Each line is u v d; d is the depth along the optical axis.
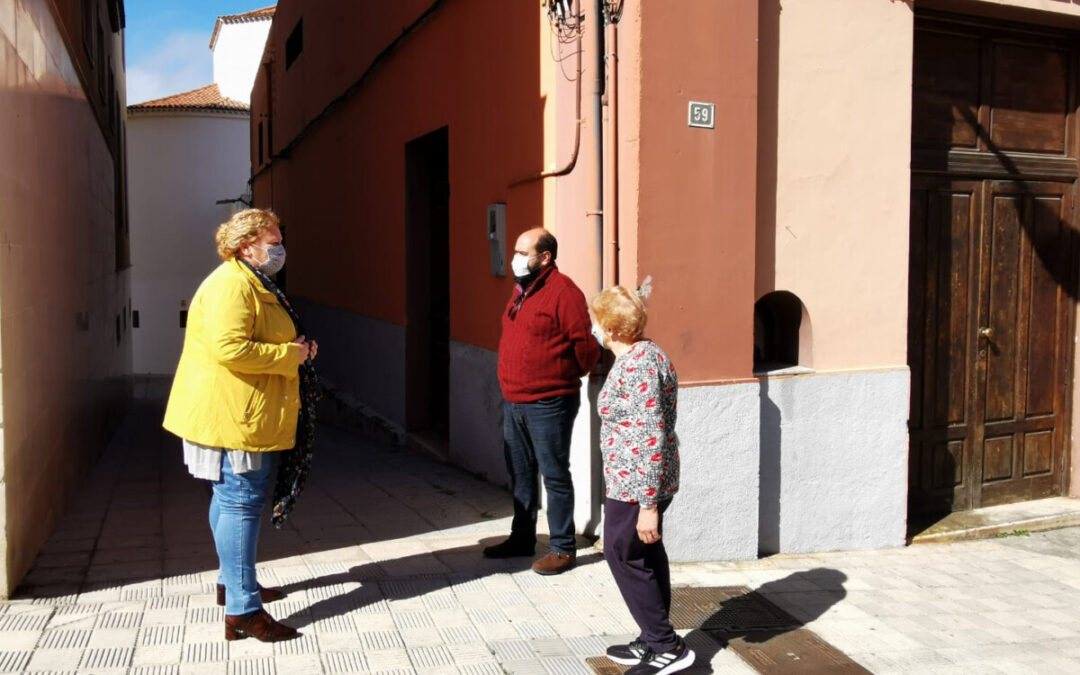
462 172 7.64
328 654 3.97
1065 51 7.23
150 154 29.62
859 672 4.13
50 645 3.91
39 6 5.92
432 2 8.17
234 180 30.23
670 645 3.90
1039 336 7.29
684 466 5.39
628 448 3.79
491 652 4.07
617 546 3.85
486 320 7.19
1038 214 7.21
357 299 11.57
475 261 7.38
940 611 5.02
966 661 4.36
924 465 6.90
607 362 5.50
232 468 3.88
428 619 4.40
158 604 4.41
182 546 5.41
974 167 6.89
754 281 5.50
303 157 15.20
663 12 5.16
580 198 5.57
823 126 5.78
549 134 6.01
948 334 6.91
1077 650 4.58
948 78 6.79
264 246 3.91
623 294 3.89
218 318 3.73
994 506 7.20
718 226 5.36
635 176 5.16
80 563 5.04
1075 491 7.42
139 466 9.38
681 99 5.23
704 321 5.37
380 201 10.33
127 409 17.78
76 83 8.35
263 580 4.85
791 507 5.87
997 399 7.15
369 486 7.34
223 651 3.94
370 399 10.98
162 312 29.94
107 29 13.60
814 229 5.81
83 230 8.80
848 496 6.01
